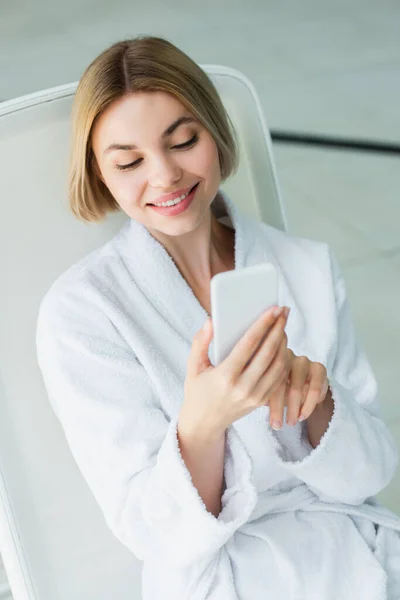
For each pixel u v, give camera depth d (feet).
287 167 10.71
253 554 3.15
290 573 3.09
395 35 14.99
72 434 3.15
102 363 3.13
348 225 9.30
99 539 3.55
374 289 8.11
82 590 3.48
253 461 3.28
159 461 2.87
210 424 2.70
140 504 2.97
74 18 17.10
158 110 3.00
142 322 3.29
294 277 3.64
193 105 3.04
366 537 3.31
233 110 4.03
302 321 3.55
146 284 3.33
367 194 9.95
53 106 3.51
